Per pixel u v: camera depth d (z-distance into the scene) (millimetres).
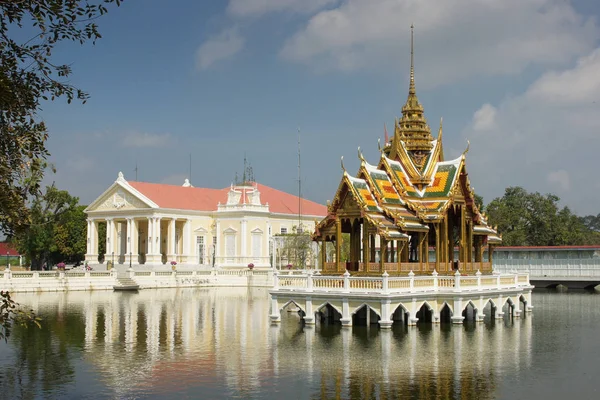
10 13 21359
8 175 22609
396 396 28609
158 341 43219
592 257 109562
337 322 48906
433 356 36781
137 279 99688
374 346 39562
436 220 49656
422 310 50656
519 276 57219
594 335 45094
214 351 39125
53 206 127750
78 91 23391
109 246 125875
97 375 33000
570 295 93062
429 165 53281
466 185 53469
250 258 125312
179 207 124688
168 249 123750
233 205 126875
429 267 50938
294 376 32312
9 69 22312
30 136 22797
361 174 49906
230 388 30188
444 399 28156
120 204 124938
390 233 47062
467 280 48531
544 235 141750
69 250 137375
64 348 40688
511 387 30094
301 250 120625
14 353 39031
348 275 45594
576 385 30453
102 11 22062
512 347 39750
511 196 147375
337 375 32406
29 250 126312
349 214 48594
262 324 51688
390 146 57125
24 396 29219
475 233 54906
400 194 50844
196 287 105125
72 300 76562
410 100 56594
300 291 47594
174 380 31812
